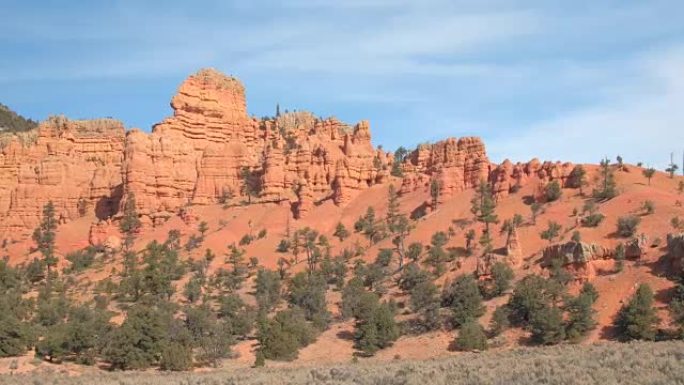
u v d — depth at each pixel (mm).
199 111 187375
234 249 135750
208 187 172500
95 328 93250
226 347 91938
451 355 85625
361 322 98500
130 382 62406
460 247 125312
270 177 166375
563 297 95000
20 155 186750
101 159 191500
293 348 92750
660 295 91812
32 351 93438
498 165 155750
